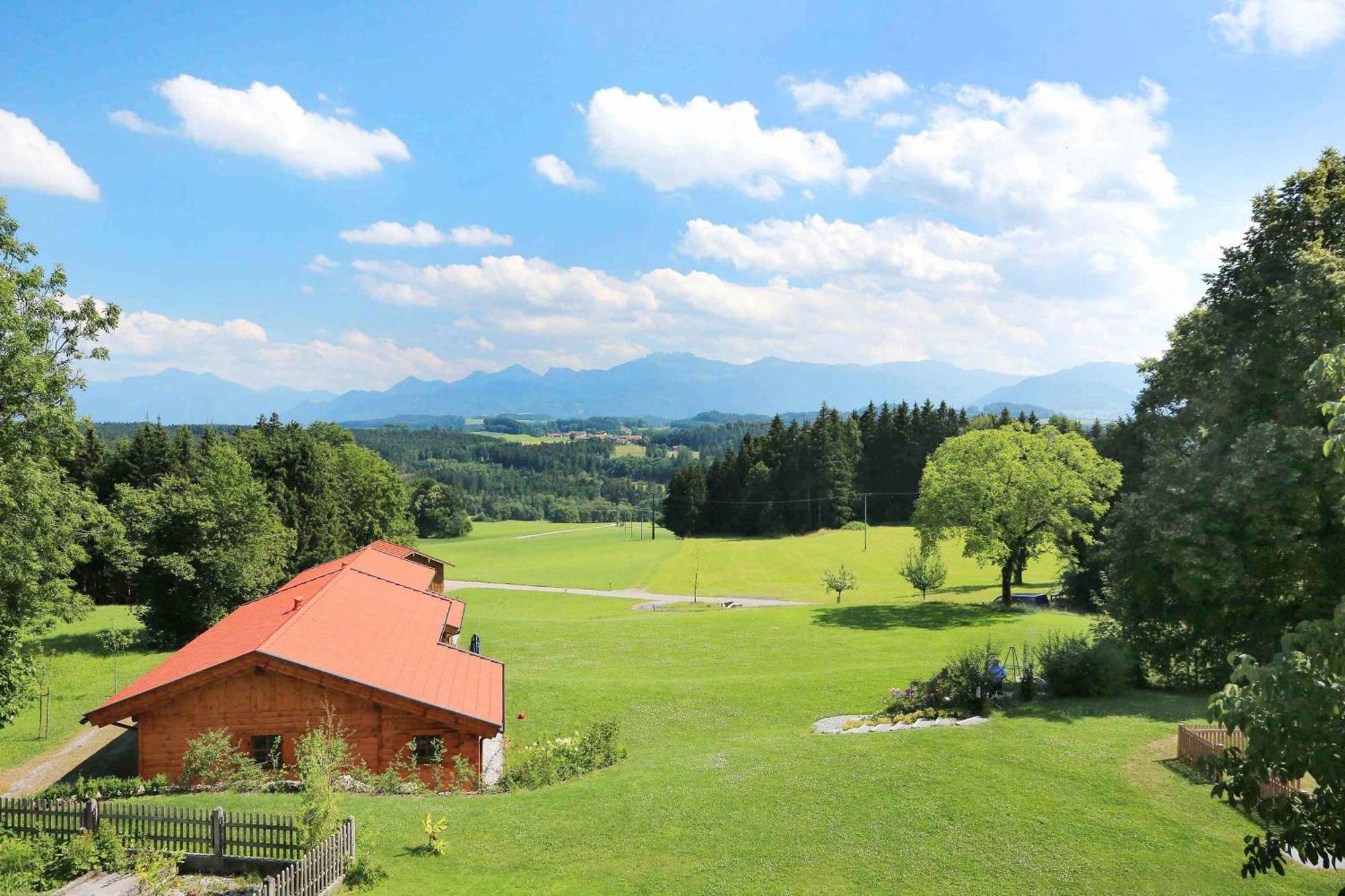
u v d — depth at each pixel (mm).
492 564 113812
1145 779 18000
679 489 142750
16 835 15289
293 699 21609
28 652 28859
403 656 25156
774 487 132000
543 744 25062
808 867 14703
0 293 21984
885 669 34906
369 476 79000
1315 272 27719
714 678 36281
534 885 14258
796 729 28016
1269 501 24500
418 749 22016
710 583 84688
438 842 15633
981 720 23641
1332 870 14023
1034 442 49250
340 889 14000
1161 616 29031
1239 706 7637
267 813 17156
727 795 18562
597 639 46375
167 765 21234
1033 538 49156
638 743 27672
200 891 13922
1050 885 13703
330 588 29578
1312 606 25406
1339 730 7207
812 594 76875
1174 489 27172
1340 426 7543
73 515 29047
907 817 16609
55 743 28953
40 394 24156
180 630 45188
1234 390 31922
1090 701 25344
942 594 65250
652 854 15531
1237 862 14289
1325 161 34188
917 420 131750
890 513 130125
